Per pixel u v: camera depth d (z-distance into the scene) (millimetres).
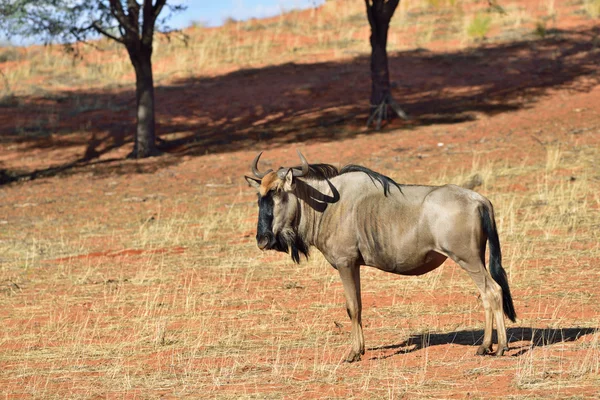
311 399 25438
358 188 30547
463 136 90438
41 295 45500
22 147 102438
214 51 145125
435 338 33000
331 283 44656
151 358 32500
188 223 64312
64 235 63031
